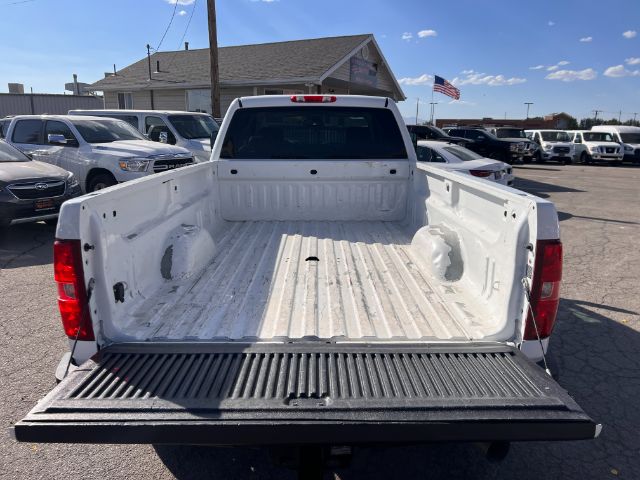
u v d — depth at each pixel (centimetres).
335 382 196
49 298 529
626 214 1098
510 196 237
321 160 457
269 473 278
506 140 2264
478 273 279
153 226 289
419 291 300
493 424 175
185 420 173
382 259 361
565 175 2002
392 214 471
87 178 956
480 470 281
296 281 317
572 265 686
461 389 192
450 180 337
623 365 399
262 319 261
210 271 332
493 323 247
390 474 278
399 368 208
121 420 173
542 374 203
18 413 323
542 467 284
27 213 759
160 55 2780
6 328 451
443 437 176
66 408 178
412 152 462
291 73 2022
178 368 207
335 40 2359
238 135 458
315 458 191
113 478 271
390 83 2739
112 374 201
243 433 173
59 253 213
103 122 1052
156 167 945
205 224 410
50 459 285
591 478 275
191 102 2292
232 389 191
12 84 3584
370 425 174
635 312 511
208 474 276
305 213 468
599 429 179
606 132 2681
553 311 225
